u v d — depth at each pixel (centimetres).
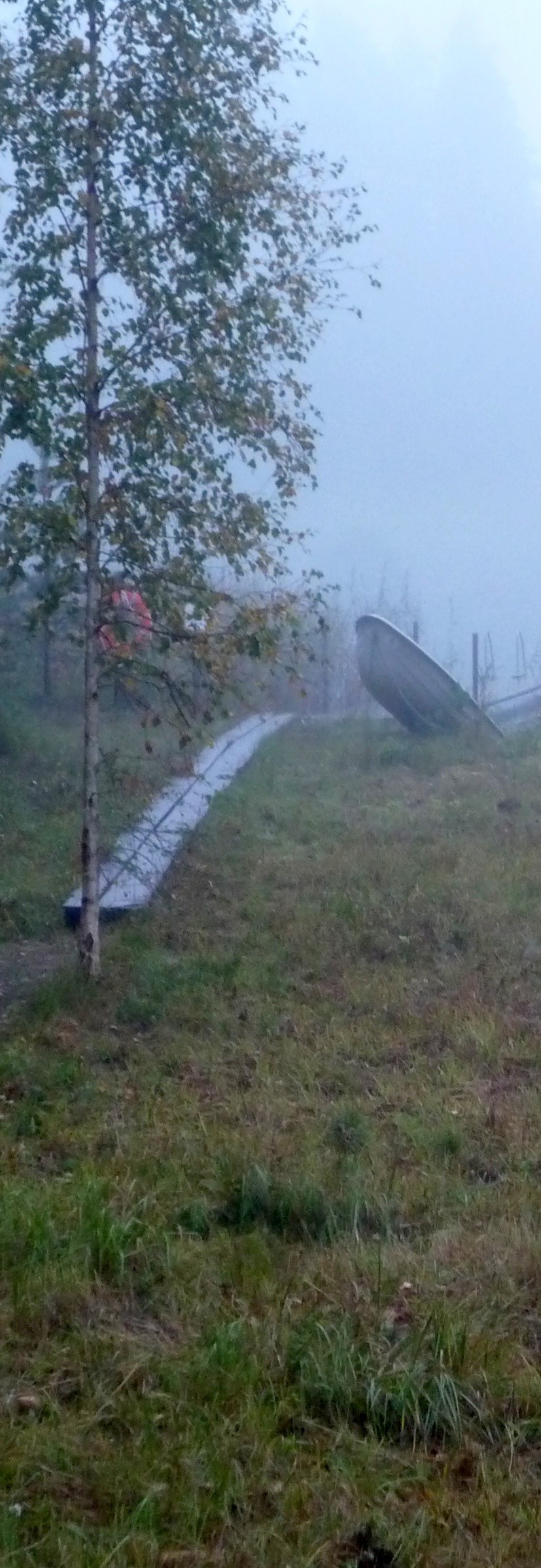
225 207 789
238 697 851
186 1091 653
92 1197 493
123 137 787
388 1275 461
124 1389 395
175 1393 391
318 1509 345
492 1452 375
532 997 795
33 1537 331
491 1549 333
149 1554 323
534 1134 593
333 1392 389
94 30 784
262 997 792
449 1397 384
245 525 822
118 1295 451
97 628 819
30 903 988
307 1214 513
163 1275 463
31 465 798
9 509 792
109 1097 648
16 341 775
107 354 795
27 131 781
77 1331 425
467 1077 669
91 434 795
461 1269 470
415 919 938
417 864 1095
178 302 793
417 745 1805
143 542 816
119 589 821
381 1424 382
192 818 1254
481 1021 743
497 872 1062
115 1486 348
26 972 861
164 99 779
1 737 1527
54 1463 358
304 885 1045
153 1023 756
